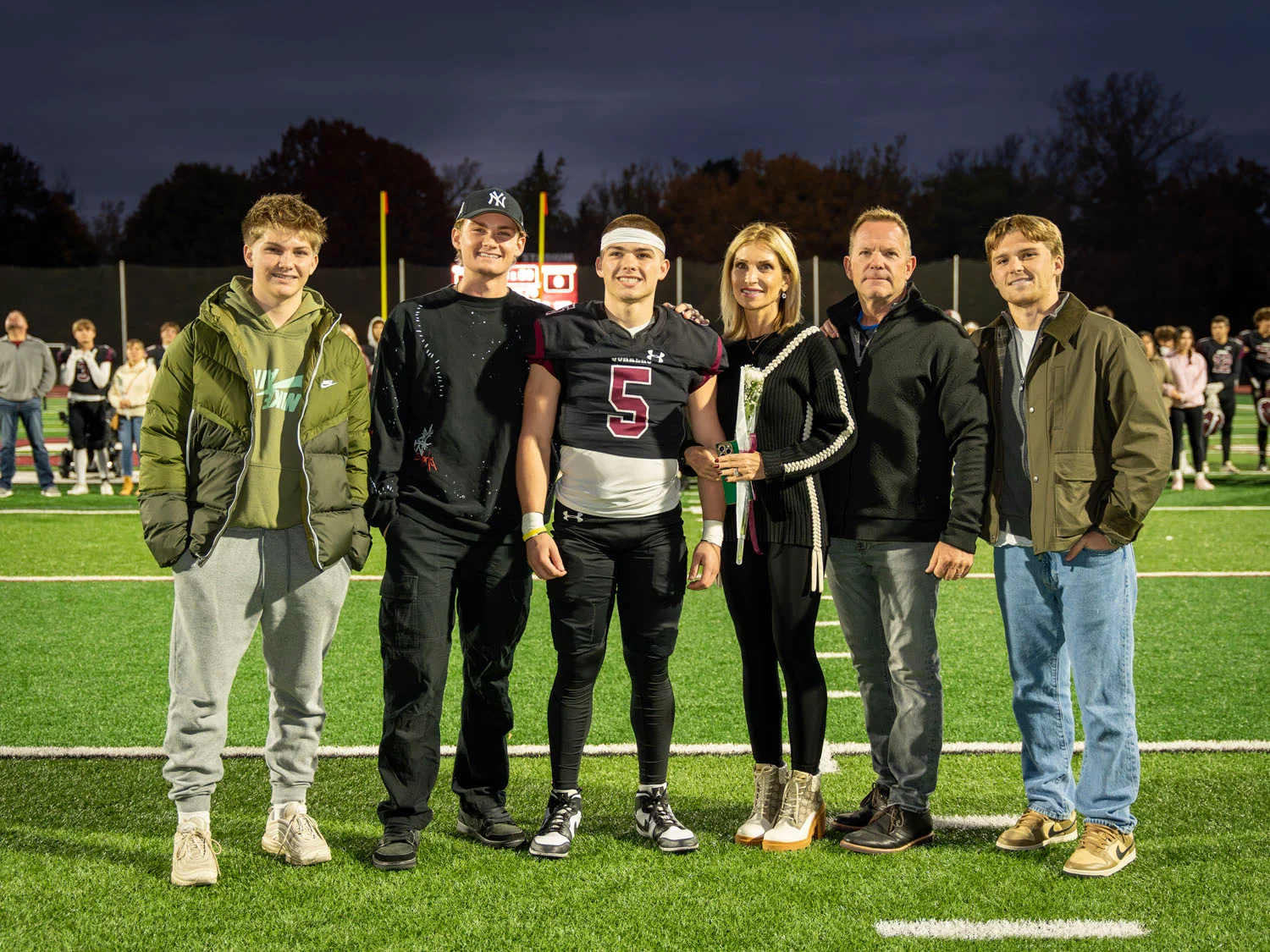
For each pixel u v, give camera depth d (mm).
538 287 15695
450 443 3219
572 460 3262
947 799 3746
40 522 9781
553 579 3258
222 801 3699
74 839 3363
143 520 3041
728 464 3193
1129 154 43406
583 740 3369
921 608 3303
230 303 3111
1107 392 3131
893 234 3305
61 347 23328
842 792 3836
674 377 3271
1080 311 3191
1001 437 3348
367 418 3279
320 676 3271
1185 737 4305
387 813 3232
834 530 3387
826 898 3008
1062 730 3365
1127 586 3189
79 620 6211
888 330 3316
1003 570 3357
